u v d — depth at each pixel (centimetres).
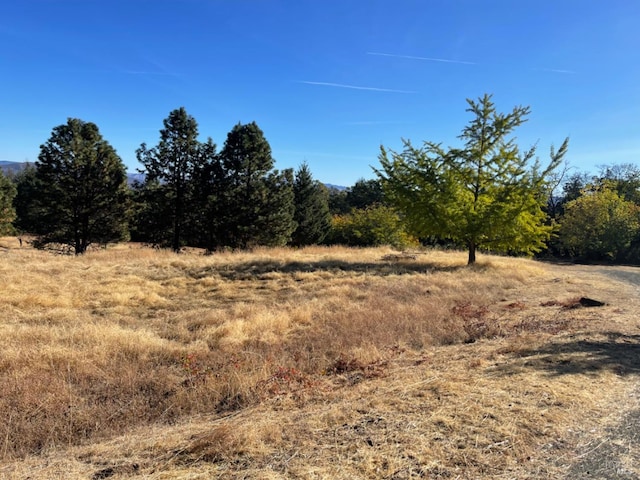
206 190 2731
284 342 722
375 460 290
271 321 822
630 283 1509
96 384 529
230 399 491
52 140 2434
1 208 3653
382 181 1905
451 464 284
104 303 1045
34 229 2656
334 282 1362
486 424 341
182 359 618
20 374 525
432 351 661
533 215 1747
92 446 374
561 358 530
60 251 2647
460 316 867
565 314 891
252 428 351
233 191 2783
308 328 808
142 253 1986
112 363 583
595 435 327
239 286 1329
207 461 305
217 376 544
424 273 1566
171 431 399
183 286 1298
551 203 4431
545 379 449
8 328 742
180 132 2648
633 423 348
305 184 4025
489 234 1725
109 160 2534
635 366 505
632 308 952
